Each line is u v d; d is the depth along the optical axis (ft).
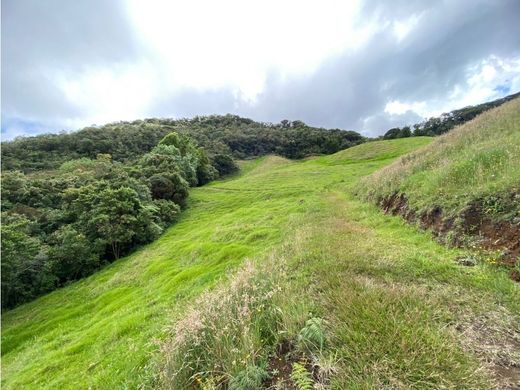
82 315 62.18
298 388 11.59
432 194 34.42
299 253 29.43
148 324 32.86
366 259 23.50
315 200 79.66
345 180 118.83
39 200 139.85
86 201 122.21
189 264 56.59
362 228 38.86
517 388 10.50
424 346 12.04
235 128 489.26
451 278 19.19
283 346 14.60
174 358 15.19
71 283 100.53
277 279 21.49
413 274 20.36
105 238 109.70
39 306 83.97
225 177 293.02
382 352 11.91
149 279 62.95
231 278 25.88
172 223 139.64
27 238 100.42
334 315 15.14
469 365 11.29
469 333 13.71
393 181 52.26
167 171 175.73
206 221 124.16
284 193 122.52
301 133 433.07
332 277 20.45
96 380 23.49
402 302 15.38
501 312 15.10
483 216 24.99
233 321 15.65
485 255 21.56
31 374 34.96
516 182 24.63
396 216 41.45
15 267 92.84
